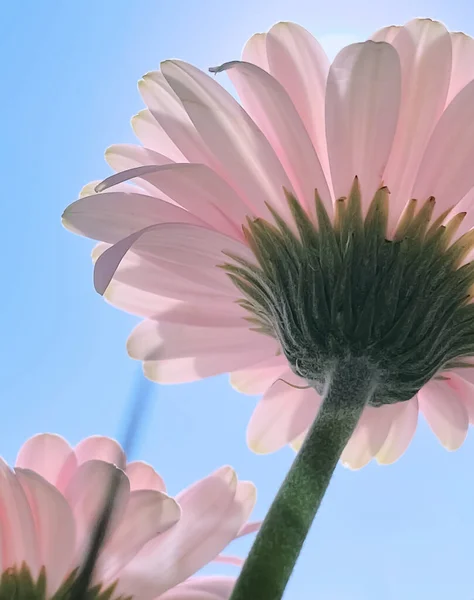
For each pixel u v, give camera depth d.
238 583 0.25
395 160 0.27
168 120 0.28
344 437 0.27
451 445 0.31
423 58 0.27
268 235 0.28
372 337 0.27
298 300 0.27
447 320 0.27
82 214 0.28
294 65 0.28
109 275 0.26
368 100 0.27
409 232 0.27
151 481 0.28
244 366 0.31
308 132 0.28
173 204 0.28
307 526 0.26
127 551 0.26
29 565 0.26
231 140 0.27
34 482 0.26
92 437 0.28
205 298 0.30
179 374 0.31
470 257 0.27
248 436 0.31
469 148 0.27
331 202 0.27
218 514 0.27
